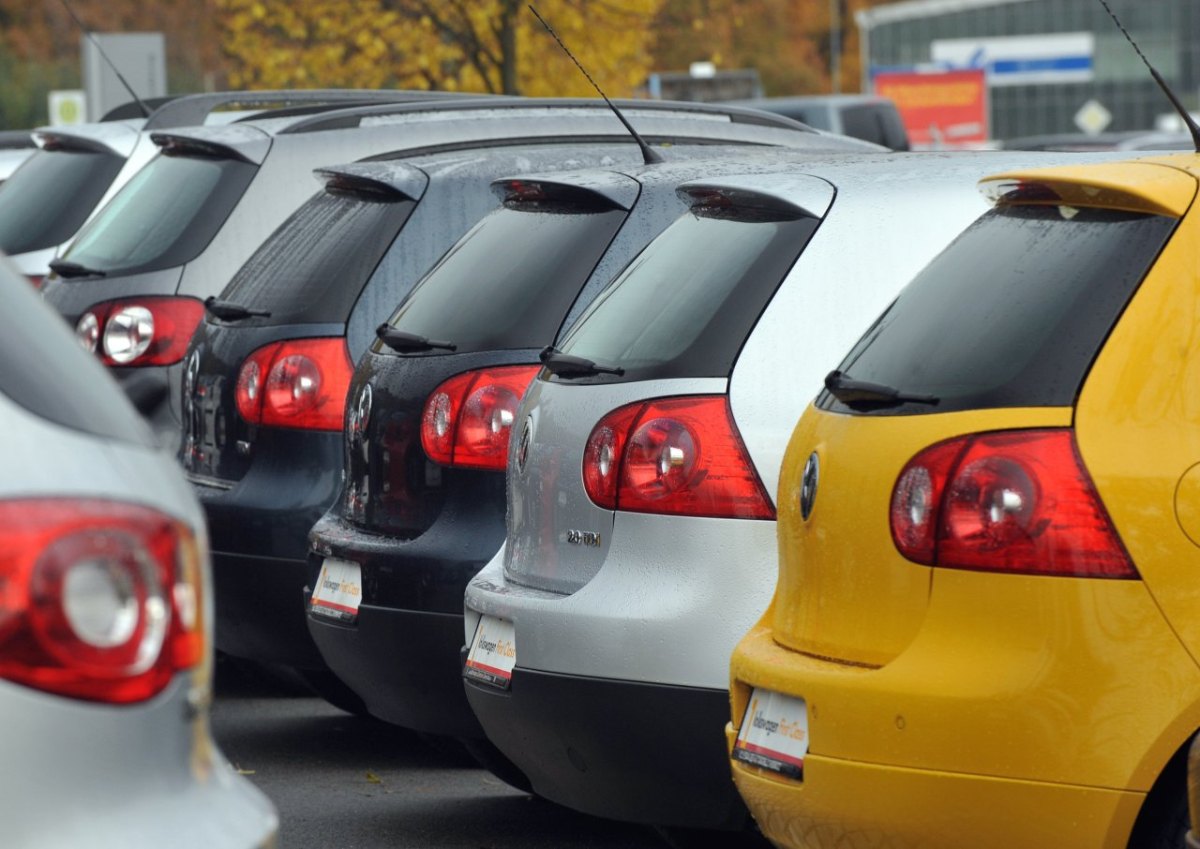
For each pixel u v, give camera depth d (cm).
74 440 699
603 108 2227
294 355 1767
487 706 1333
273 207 2077
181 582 713
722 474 1222
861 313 1251
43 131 2650
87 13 12825
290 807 1631
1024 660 961
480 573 1412
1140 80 19025
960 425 995
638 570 1238
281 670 2058
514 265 1540
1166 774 964
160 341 2059
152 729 700
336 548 1567
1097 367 980
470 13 4903
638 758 1237
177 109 2662
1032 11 19288
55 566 671
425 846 1510
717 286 1275
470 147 2083
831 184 1287
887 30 19562
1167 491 961
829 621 1055
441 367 1521
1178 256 994
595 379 1299
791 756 1059
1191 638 955
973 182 1288
